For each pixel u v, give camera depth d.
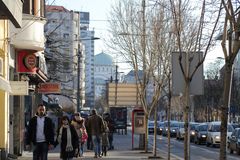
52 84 36.81
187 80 15.27
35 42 27.12
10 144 26.66
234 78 80.00
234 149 37.44
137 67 31.22
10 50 26.36
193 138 53.06
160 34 26.97
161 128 74.12
